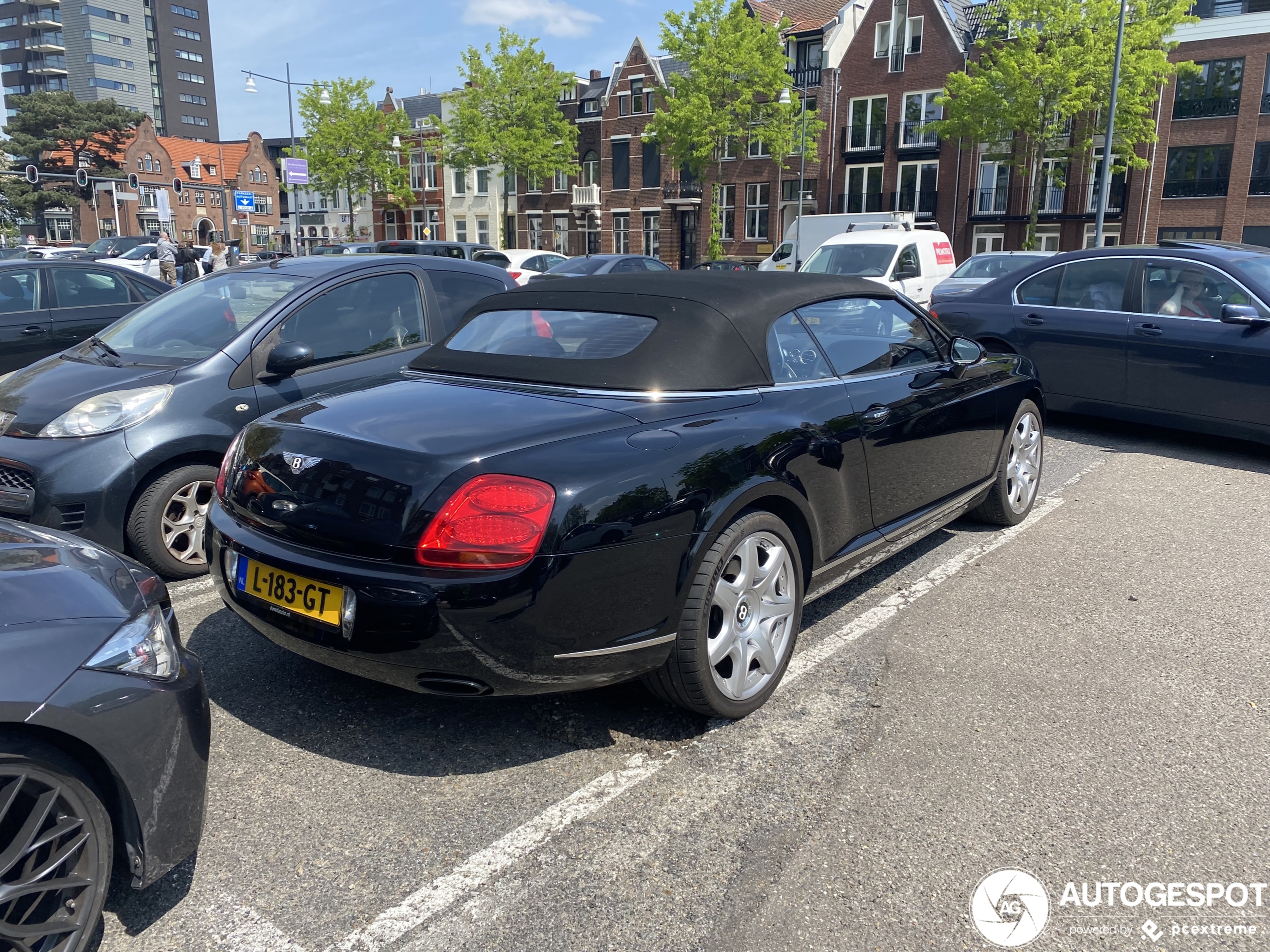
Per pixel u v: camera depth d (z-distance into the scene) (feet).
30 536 7.56
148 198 269.85
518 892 7.53
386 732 10.09
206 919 7.23
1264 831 8.27
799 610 10.83
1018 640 12.35
